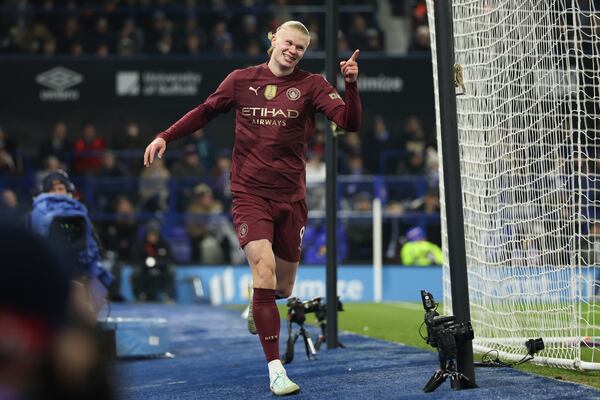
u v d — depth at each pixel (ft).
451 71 45.50
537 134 59.88
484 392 43.39
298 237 50.98
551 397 41.60
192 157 186.19
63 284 7.37
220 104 50.57
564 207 57.67
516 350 62.64
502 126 64.75
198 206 174.70
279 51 49.42
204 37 210.38
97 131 200.64
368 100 199.21
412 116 198.80
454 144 45.37
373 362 59.67
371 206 174.09
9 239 7.32
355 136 192.24
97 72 200.64
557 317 59.47
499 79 64.90
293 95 49.75
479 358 62.03
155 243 159.84
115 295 158.40
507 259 64.90
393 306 137.90
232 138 207.21
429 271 162.91
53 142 191.62
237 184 50.08
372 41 207.21
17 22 218.18
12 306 7.22
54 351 7.32
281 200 49.67
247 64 199.21
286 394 47.50
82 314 7.57
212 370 64.34
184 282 162.91
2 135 189.47
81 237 71.00
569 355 56.90
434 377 45.32
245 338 90.89
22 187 180.96
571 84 59.52
